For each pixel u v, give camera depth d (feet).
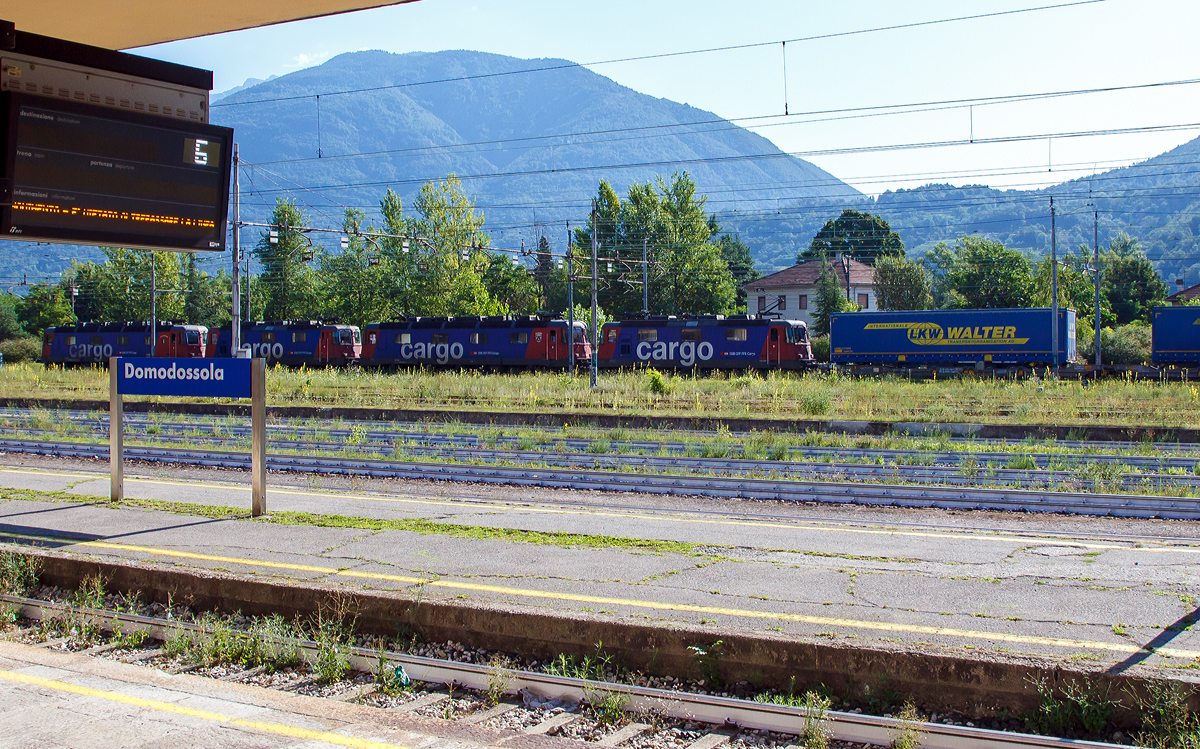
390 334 167.94
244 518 37.24
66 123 29.63
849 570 28.76
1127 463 55.47
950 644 21.44
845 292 254.68
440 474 51.93
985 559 30.45
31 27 34.19
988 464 55.57
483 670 20.94
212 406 96.78
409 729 17.01
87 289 265.75
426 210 217.97
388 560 29.86
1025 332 143.54
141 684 18.78
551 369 157.38
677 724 19.02
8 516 37.45
